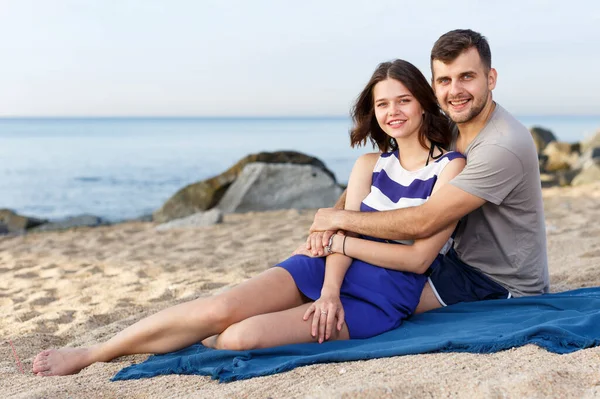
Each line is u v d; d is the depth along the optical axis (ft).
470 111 9.62
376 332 9.41
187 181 64.64
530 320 8.94
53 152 114.73
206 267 18.02
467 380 7.13
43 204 49.83
